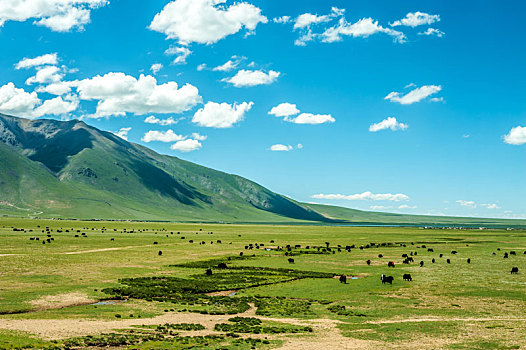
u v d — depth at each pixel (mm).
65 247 129250
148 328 44656
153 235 197750
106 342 37562
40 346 35031
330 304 61188
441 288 71812
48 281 72375
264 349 37406
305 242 179875
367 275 87875
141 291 67062
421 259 116062
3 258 96562
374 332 44375
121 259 106125
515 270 89188
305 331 45156
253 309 58250
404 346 38500
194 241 169750
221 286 74438
